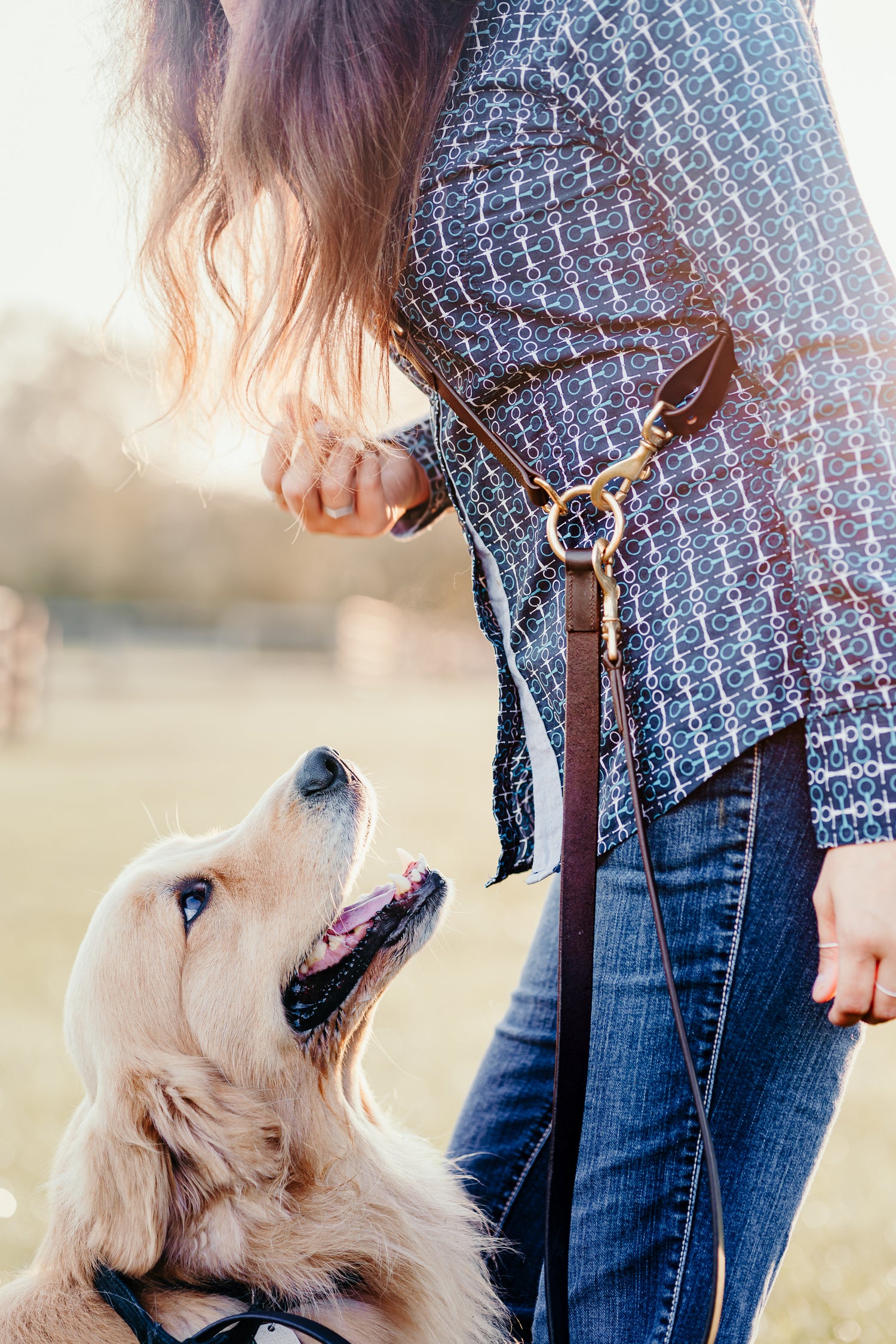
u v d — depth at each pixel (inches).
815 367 51.0
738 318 53.7
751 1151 59.6
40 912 271.4
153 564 1956.2
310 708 924.0
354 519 85.3
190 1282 74.8
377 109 59.1
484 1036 189.6
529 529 62.2
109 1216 73.4
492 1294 80.1
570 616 57.8
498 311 60.1
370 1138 86.4
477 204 58.9
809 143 52.2
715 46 53.3
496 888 303.4
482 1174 81.5
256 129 61.8
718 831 56.6
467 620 1400.1
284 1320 68.0
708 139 53.3
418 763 542.9
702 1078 58.6
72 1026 83.8
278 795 88.7
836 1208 129.5
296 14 59.7
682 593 56.2
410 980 225.9
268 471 84.8
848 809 49.9
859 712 49.6
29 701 671.1
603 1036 60.4
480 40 59.7
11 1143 144.9
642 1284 60.4
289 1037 83.6
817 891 52.7
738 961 57.3
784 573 54.9
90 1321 71.1
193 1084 78.2
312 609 1640.0
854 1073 176.4
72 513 1946.4
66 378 1971.0
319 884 85.2
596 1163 61.2
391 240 61.6
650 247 57.4
